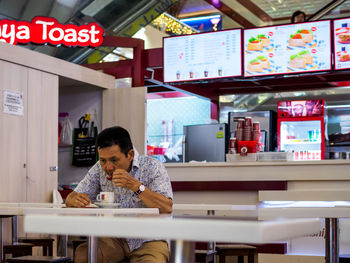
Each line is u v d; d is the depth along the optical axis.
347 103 8.32
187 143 8.46
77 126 7.48
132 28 8.56
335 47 6.31
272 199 4.83
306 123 7.64
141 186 2.79
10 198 5.75
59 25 6.71
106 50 7.62
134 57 7.27
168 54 7.04
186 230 1.07
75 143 7.41
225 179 5.30
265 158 5.22
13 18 7.92
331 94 8.44
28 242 4.60
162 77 7.71
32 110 6.11
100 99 7.36
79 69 6.79
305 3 8.63
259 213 2.27
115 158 2.86
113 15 8.16
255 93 8.84
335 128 8.37
